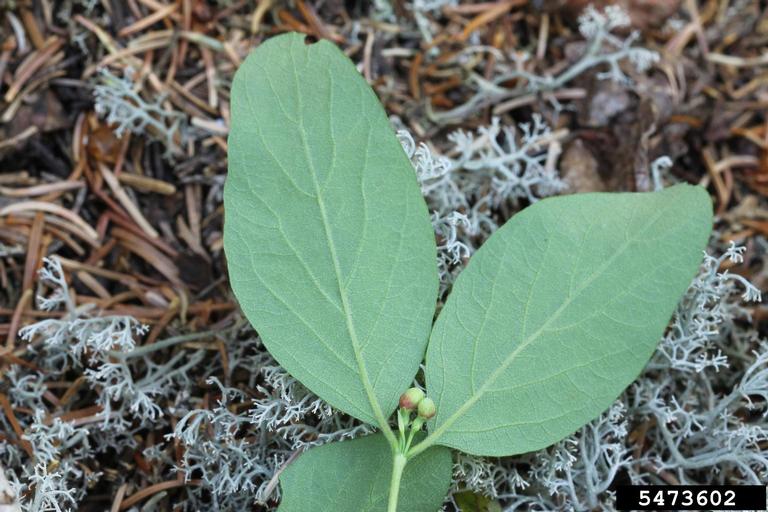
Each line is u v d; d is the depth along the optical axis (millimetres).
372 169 168
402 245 168
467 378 166
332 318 167
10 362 186
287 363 165
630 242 167
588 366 166
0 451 178
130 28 203
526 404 166
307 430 176
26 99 198
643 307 166
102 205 199
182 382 187
